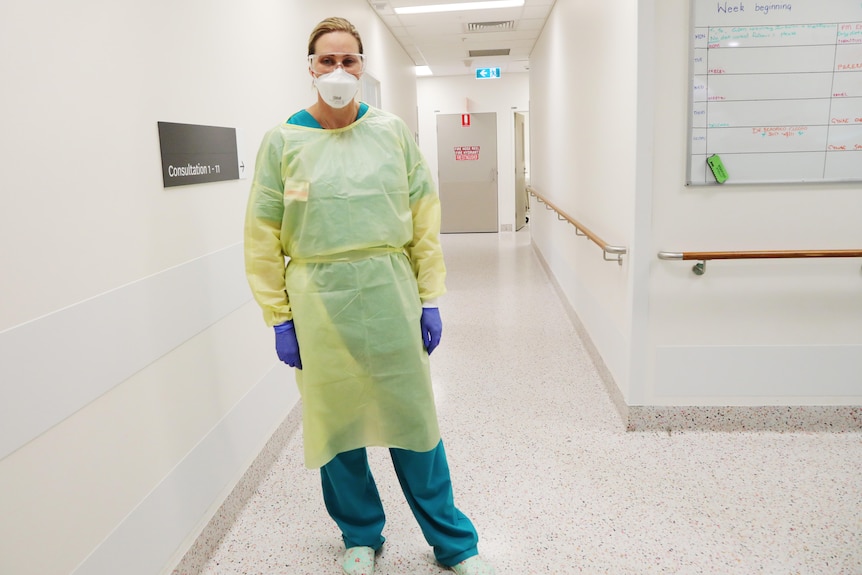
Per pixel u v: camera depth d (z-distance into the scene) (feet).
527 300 18.37
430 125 34.76
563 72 16.84
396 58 23.21
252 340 8.23
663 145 8.30
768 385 8.82
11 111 4.08
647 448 8.64
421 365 5.78
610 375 10.57
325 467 6.12
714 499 7.30
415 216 5.88
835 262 8.41
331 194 5.31
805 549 6.32
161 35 6.07
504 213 35.29
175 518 6.03
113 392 5.11
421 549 6.71
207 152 6.98
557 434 9.24
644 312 8.73
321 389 5.62
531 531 6.84
